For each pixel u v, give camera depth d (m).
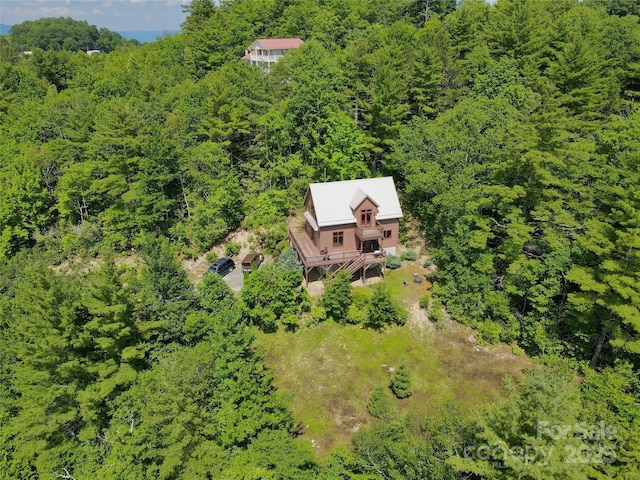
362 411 29.22
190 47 76.69
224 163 44.97
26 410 25.05
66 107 57.47
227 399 23.77
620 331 27.94
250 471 20.80
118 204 45.25
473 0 71.56
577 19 55.72
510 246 33.44
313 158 46.62
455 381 31.14
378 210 38.56
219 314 29.80
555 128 30.97
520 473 16.59
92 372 25.83
